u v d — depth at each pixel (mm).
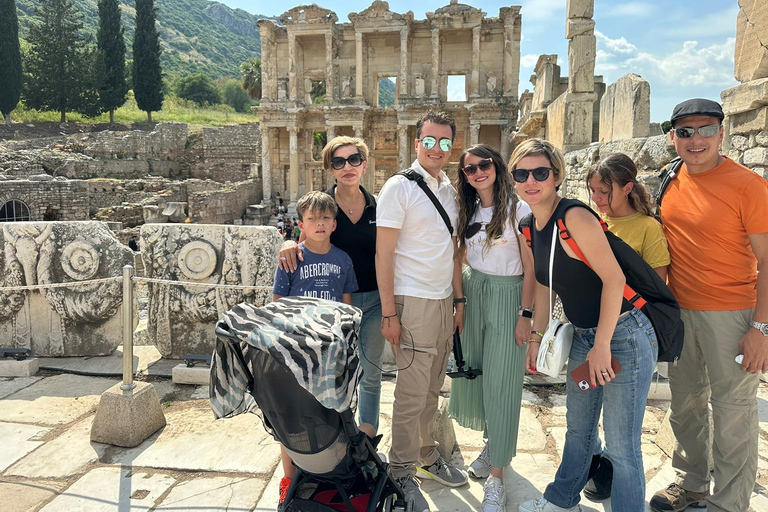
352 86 35281
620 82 8453
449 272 3219
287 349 2043
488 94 32750
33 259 5754
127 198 31125
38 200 27500
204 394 5105
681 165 3100
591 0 10688
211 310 5707
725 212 2791
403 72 32969
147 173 38875
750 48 5031
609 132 9102
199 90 84750
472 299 3412
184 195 33219
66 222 5840
